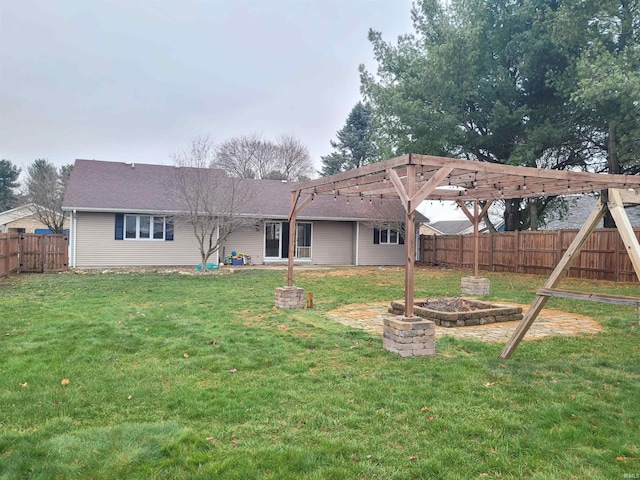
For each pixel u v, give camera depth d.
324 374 4.58
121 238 17.50
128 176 19.23
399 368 4.82
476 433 3.24
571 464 2.83
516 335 5.20
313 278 14.66
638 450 2.99
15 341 5.75
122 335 6.11
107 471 2.69
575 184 8.28
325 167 41.59
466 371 4.72
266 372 4.66
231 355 5.27
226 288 11.64
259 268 17.83
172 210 17.42
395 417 3.51
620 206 4.59
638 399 3.91
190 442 3.05
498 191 9.92
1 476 2.61
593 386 4.27
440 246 20.69
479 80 15.98
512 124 15.27
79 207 16.36
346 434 3.22
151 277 14.16
